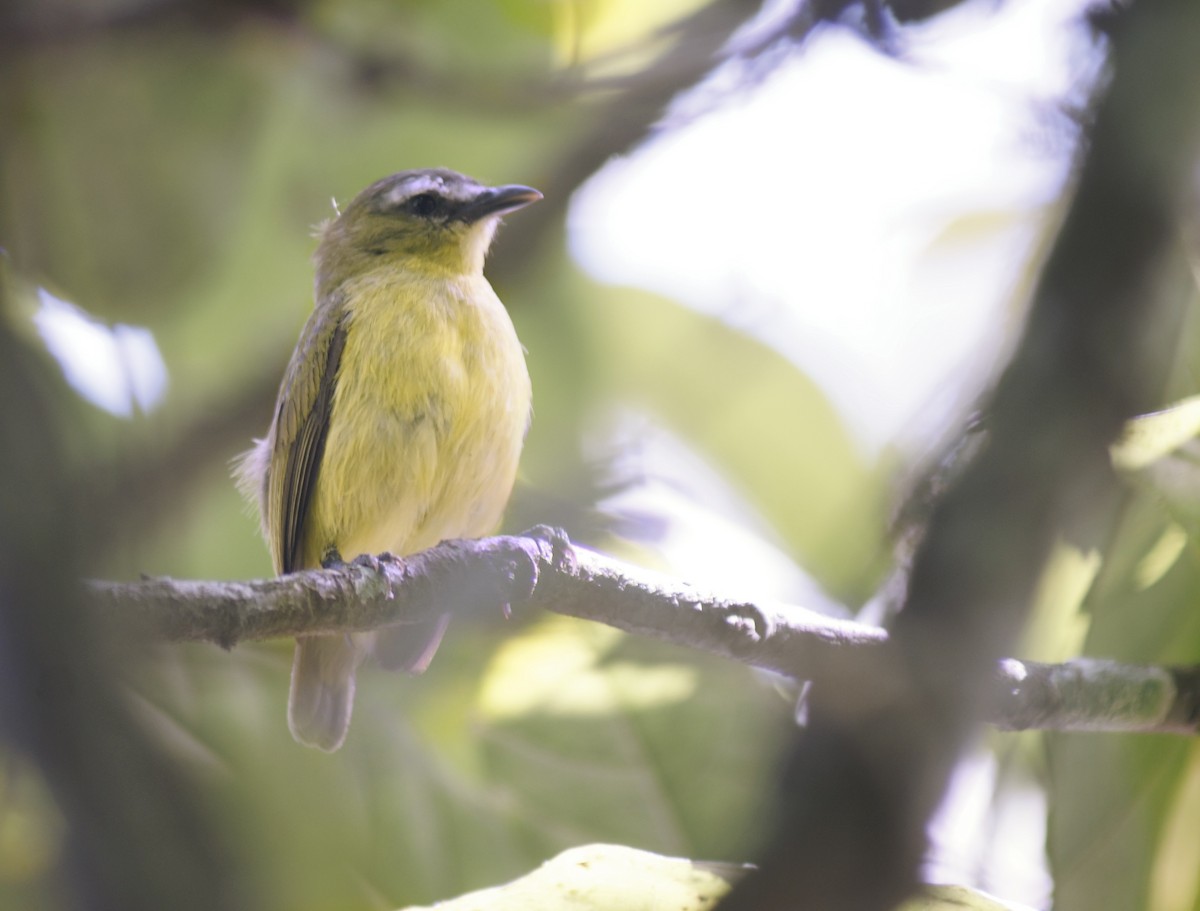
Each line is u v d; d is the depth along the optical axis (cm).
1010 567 416
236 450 1305
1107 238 426
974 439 440
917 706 409
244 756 937
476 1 1210
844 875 395
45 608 343
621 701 1084
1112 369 421
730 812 1027
